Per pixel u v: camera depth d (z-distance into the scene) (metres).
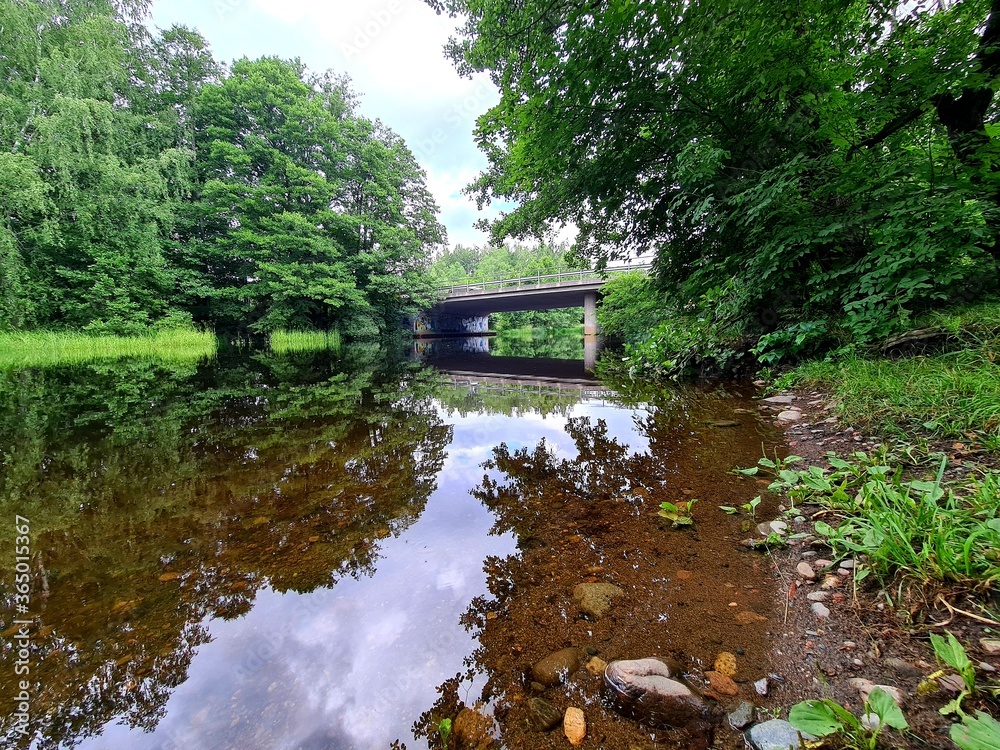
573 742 0.84
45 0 12.98
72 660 1.12
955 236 3.08
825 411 2.92
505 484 2.33
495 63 5.77
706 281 5.40
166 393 5.38
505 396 5.33
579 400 4.90
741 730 0.82
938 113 3.70
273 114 17.94
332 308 19.03
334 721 0.92
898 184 3.43
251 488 2.31
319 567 1.55
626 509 1.91
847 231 3.87
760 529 1.58
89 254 13.12
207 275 17.34
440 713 0.92
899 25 3.37
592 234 7.25
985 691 0.79
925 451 1.84
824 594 1.18
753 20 3.47
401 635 1.17
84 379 6.60
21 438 3.25
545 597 1.31
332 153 18.72
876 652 0.94
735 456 2.46
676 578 1.36
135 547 1.71
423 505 2.07
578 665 1.03
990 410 1.91
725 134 4.60
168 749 0.87
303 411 4.32
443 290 22.83
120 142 13.41
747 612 1.16
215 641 1.18
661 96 4.43
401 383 6.58
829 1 3.23
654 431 3.21
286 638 1.18
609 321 11.44
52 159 11.55
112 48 13.27
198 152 17.53
